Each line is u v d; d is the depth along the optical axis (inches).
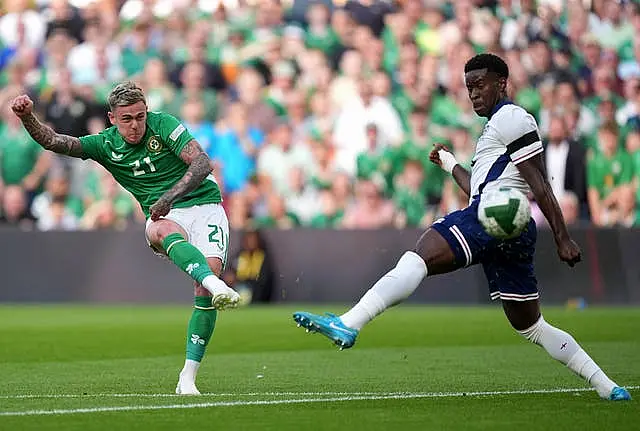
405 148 1536.7
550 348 546.0
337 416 480.7
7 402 536.1
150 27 1743.4
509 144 522.9
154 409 503.5
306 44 1696.6
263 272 1473.9
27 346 919.0
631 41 1667.1
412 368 729.6
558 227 519.5
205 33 1720.0
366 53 1651.1
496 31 1662.2
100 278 1520.7
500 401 536.1
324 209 1536.7
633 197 1494.8
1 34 1743.4
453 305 1433.3
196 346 587.5
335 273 1464.1
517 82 1603.1
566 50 1646.2
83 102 1646.2
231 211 1520.7
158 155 581.6
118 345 928.9
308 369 728.3
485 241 519.5
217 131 1579.7
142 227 1514.5
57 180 1587.1
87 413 489.7
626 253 1409.9
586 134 1544.0
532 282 538.9
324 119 1603.1
